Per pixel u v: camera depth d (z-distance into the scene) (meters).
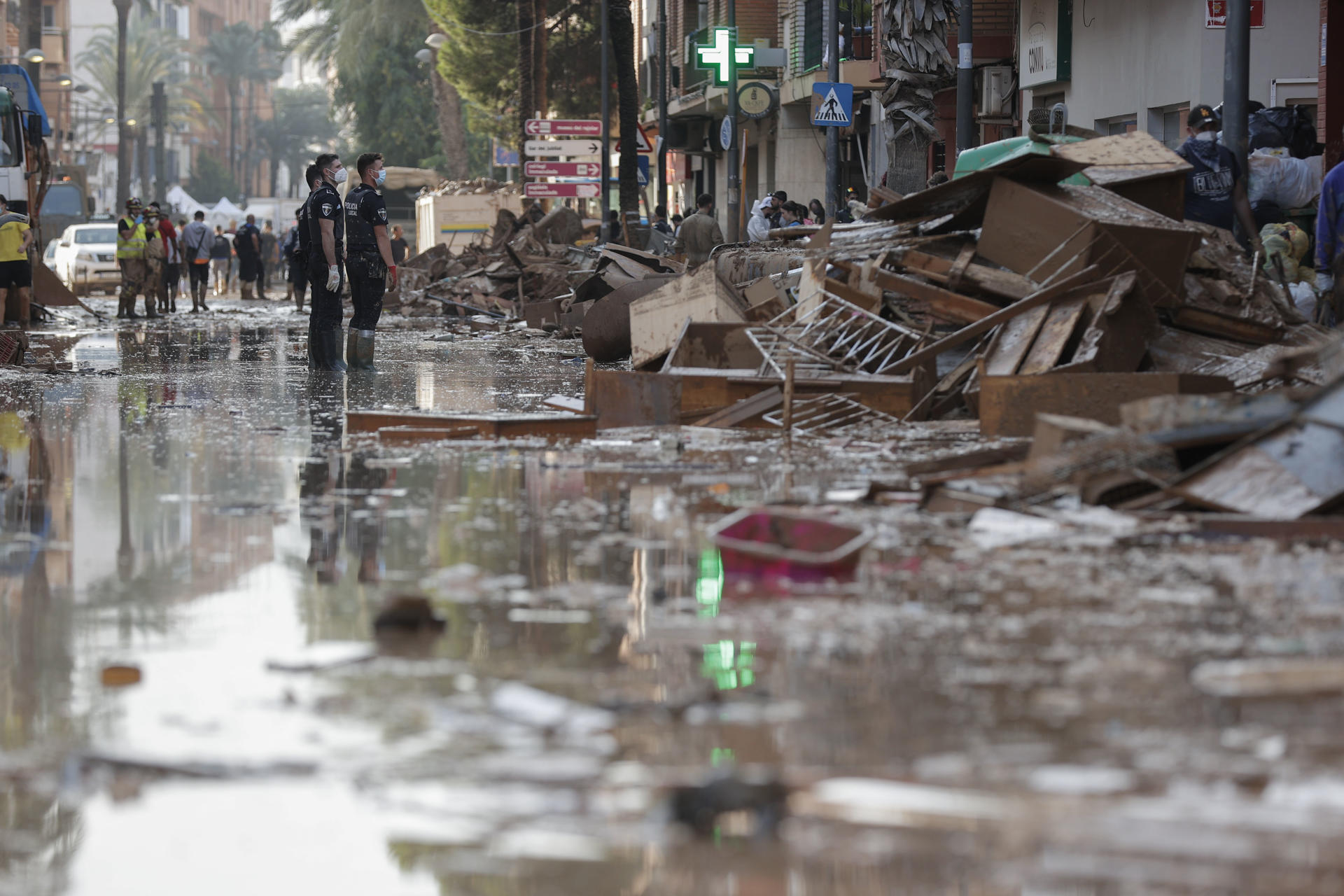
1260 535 14.49
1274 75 48.38
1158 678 9.71
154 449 22.98
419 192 150.12
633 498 17.81
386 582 13.07
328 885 6.75
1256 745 8.34
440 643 10.91
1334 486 14.89
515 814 7.49
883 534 14.79
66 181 141.50
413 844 7.18
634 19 167.75
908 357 25.42
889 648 10.57
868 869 6.78
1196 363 25.22
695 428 25.34
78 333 61.34
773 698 9.35
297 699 9.44
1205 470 15.69
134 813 7.61
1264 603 11.80
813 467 20.36
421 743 8.55
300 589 12.81
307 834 7.31
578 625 11.42
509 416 24.62
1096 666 9.98
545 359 45.66
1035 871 6.73
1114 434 15.86
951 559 13.66
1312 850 6.91
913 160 55.50
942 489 16.23
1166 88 51.56
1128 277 24.38
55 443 23.73
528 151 102.06
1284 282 31.22
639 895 6.57
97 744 8.59
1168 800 7.51
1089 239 25.25
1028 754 8.21
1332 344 17.23
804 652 10.48
